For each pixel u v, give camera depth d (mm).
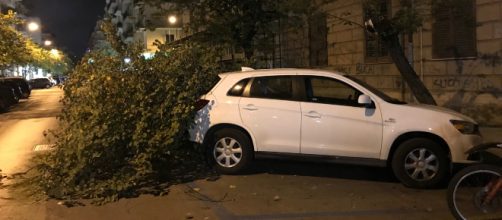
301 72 8367
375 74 16734
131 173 7852
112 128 7957
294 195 7348
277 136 8227
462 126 7500
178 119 8305
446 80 13734
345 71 18359
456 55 13391
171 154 8531
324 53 20016
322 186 7871
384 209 6559
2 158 11078
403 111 7684
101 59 8945
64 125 8719
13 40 31609
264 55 16906
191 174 8797
